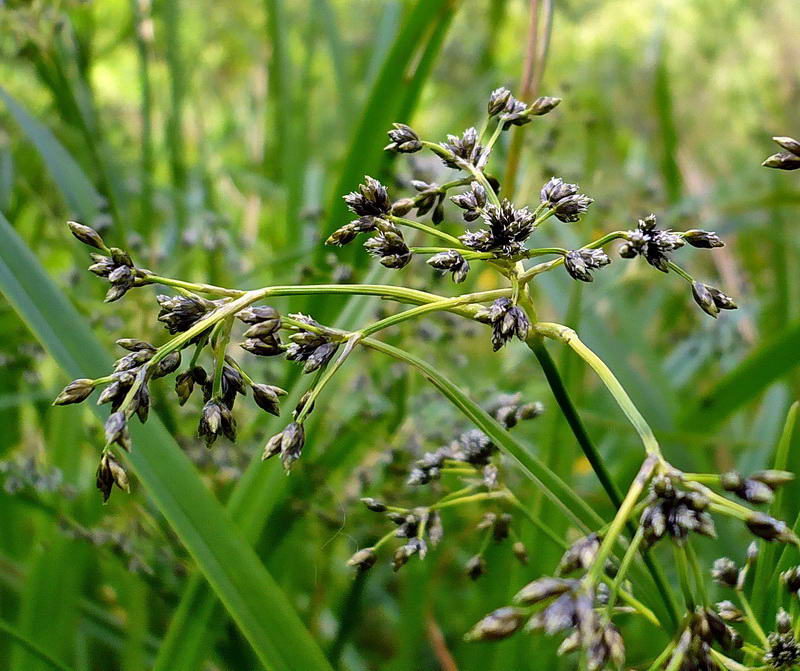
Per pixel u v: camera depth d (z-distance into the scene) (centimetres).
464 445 13
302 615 21
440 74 43
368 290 11
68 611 19
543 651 17
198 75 45
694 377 36
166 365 10
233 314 10
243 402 23
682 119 60
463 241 10
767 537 8
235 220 44
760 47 60
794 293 38
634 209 37
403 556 11
